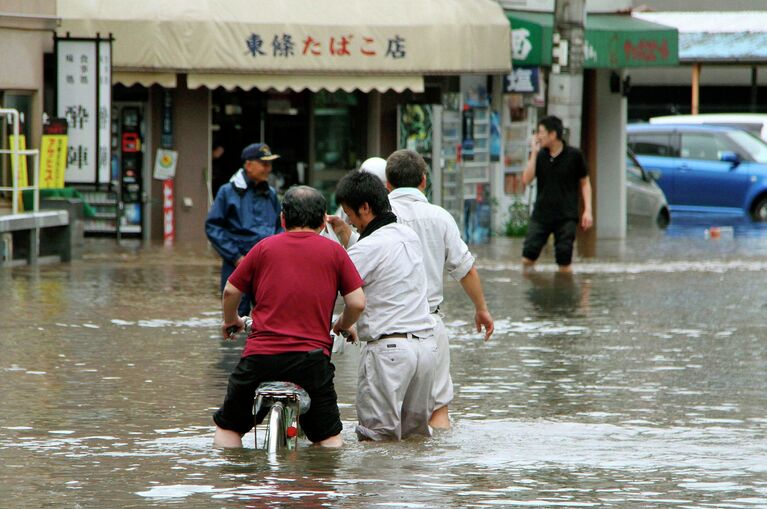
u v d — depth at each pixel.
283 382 19.89
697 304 41.88
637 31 73.50
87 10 60.81
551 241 69.75
